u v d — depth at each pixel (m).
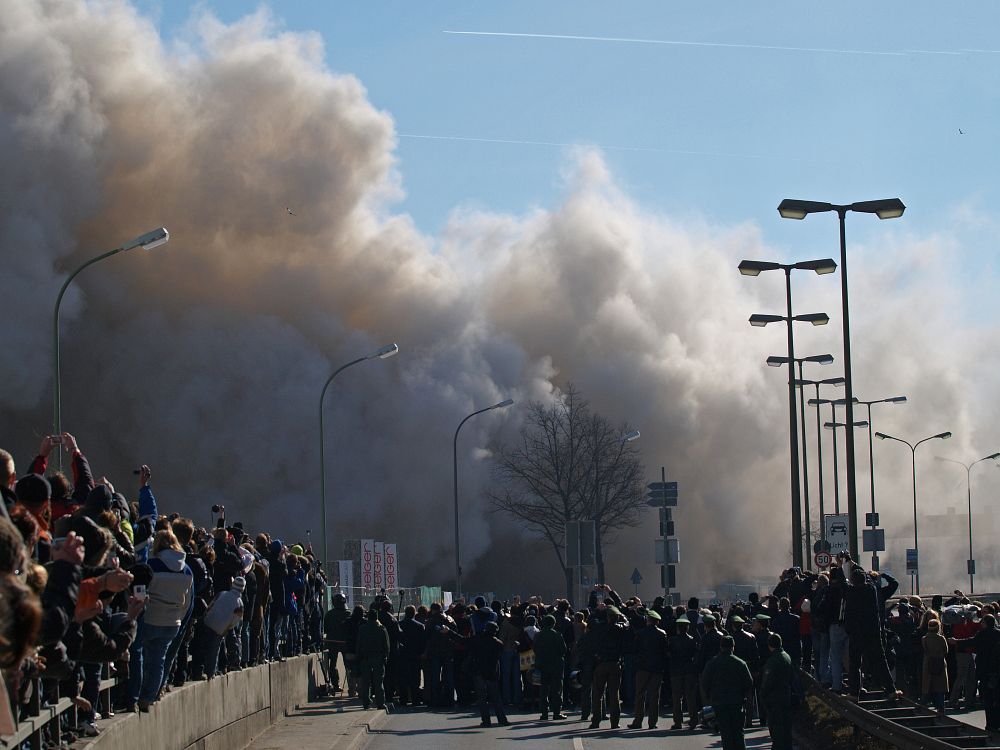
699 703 22.34
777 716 16.86
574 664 27.73
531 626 27.94
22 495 9.12
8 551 5.35
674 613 24.92
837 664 20.95
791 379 38.53
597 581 58.38
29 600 5.32
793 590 25.00
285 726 21.64
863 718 17.12
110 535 9.76
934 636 25.14
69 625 8.91
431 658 27.36
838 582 20.97
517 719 24.78
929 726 18.47
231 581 16.72
